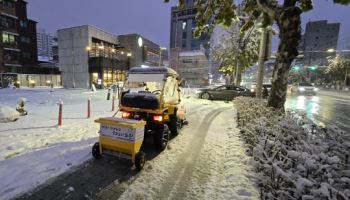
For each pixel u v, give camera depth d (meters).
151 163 4.55
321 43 78.75
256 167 3.93
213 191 3.47
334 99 19.88
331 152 2.99
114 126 4.19
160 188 3.55
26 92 22.58
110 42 35.78
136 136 4.07
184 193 3.41
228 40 22.97
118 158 4.70
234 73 24.27
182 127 8.10
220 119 9.85
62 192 3.31
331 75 50.69
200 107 13.85
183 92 24.70
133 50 37.53
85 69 31.70
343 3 5.46
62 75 33.97
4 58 34.06
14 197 3.12
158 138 5.23
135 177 3.90
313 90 23.19
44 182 3.57
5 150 4.92
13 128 7.00
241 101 8.79
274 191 2.65
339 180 2.34
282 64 5.97
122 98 5.73
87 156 4.74
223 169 4.31
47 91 24.66
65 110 11.10
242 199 3.14
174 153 5.22
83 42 31.11
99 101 15.63
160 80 5.48
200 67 51.19
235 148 5.42
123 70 36.22
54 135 6.26
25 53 40.03
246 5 7.62
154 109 5.26
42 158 4.53
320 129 3.83
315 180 2.25
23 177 3.70
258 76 9.31
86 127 7.37
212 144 5.97
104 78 31.38
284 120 4.04
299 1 6.20
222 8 6.58
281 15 5.64
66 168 4.12
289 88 24.80
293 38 5.62
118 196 3.27
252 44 19.17
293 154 2.60
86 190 3.40
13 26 35.31
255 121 4.88
